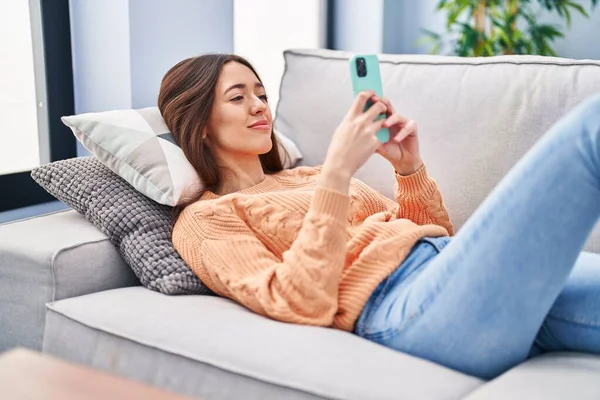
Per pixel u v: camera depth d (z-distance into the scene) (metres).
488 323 1.19
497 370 1.24
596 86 1.78
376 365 1.18
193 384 1.26
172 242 1.59
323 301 1.34
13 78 2.29
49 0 2.29
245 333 1.30
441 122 1.92
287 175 1.85
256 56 2.95
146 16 2.31
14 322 1.59
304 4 3.36
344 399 1.10
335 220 1.36
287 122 2.17
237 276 1.44
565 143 1.15
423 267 1.42
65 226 1.67
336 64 2.15
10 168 2.32
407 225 1.51
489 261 1.18
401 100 1.99
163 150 1.69
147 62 2.34
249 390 1.20
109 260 1.62
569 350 1.30
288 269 1.35
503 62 1.94
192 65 1.75
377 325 1.32
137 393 0.85
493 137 1.85
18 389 0.85
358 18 3.66
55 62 2.34
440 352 1.25
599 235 1.67
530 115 1.82
